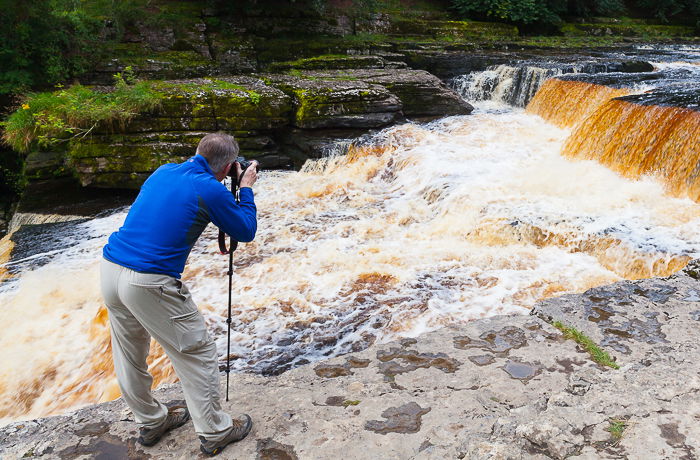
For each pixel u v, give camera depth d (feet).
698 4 71.26
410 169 29.58
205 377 8.43
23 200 30.94
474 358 11.16
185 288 8.20
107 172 30.58
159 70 41.68
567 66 39.99
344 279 19.08
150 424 8.95
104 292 8.00
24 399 15.51
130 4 44.52
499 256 19.81
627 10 73.10
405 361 11.30
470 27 57.47
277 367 14.61
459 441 8.50
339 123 34.63
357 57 45.80
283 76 40.70
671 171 22.97
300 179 32.19
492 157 29.66
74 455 9.00
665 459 7.35
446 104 38.78
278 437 9.02
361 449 8.59
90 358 16.85
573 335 11.69
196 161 8.45
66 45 38.55
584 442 7.82
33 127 30.17
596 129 27.40
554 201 23.26
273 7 48.60
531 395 9.70
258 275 20.12
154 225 7.89
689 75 37.47
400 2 60.85
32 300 19.67
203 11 46.83
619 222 20.42
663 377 9.44
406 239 22.71
